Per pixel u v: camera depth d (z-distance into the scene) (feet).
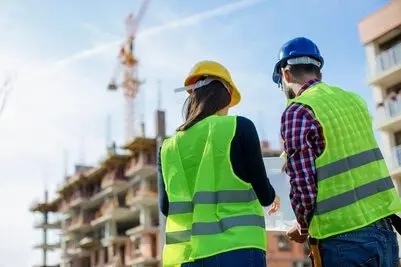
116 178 202.49
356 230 10.57
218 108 11.55
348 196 10.75
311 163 10.82
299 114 11.19
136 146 189.26
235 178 10.63
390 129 120.57
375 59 123.65
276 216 13.25
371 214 10.75
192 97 11.72
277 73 12.87
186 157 11.10
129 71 266.57
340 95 11.75
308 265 163.43
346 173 10.88
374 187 11.03
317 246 10.81
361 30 127.85
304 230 11.08
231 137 10.79
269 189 10.79
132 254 188.65
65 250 237.04
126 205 206.39
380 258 10.55
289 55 12.44
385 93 123.44
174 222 10.93
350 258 10.47
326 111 11.24
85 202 222.07
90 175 220.23
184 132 11.30
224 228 10.34
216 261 10.12
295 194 10.82
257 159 10.72
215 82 11.71
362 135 11.48
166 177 11.27
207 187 10.65
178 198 10.97
